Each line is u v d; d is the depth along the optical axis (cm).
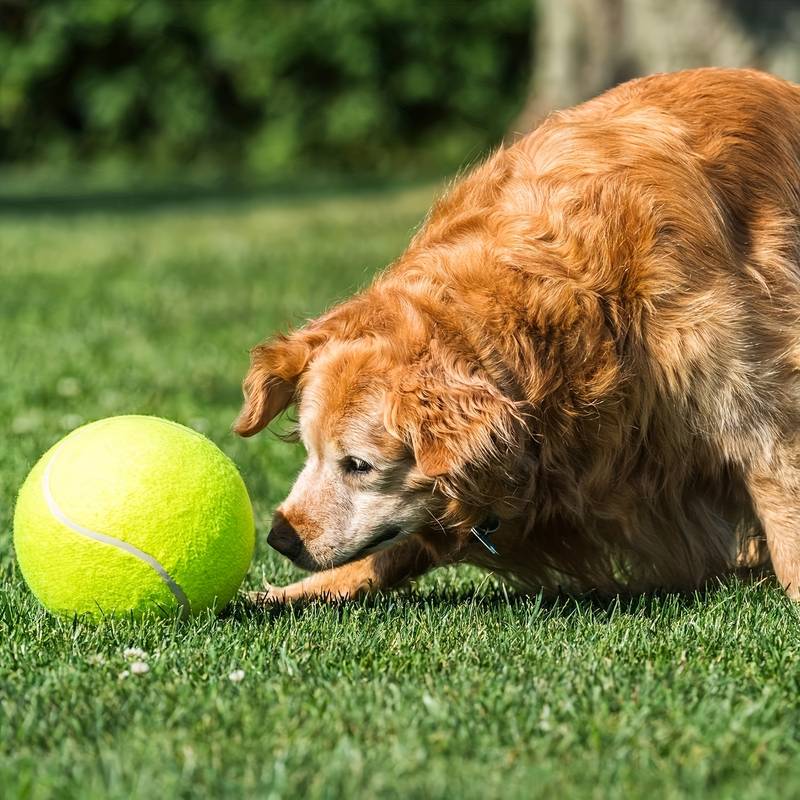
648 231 657
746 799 434
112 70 4084
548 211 672
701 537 721
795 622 639
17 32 4078
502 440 628
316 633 632
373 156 4025
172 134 4119
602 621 663
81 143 4209
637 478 695
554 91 2822
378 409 643
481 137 3988
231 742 488
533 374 645
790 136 752
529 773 456
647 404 670
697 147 710
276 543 677
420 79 3947
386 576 755
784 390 675
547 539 716
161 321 1703
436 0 3900
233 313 1750
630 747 480
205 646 602
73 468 629
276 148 4047
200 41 4016
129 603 627
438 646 602
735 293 669
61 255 2453
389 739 490
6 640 620
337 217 2886
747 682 552
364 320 666
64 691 541
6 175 4119
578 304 650
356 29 3900
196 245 2553
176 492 628
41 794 444
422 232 730
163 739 488
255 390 698
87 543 616
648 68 2592
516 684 550
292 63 3972
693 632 624
